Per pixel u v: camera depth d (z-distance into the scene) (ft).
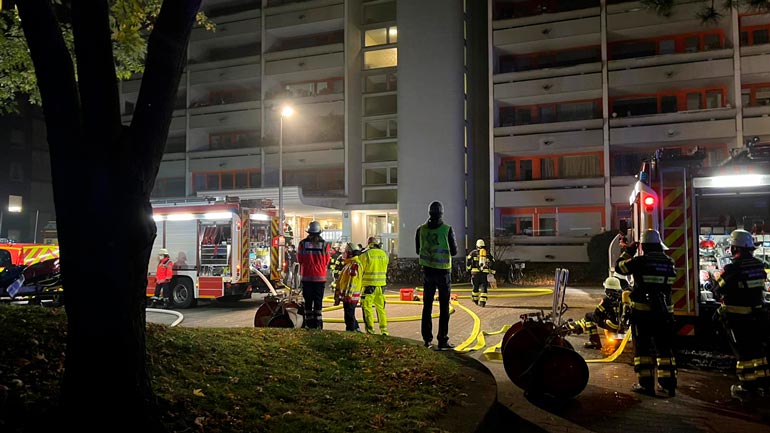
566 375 18.53
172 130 112.27
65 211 10.99
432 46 87.61
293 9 103.76
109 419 10.68
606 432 15.70
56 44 11.19
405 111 88.22
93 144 10.96
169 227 49.11
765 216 27.35
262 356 19.15
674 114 78.64
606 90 81.76
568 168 86.28
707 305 23.17
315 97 101.24
